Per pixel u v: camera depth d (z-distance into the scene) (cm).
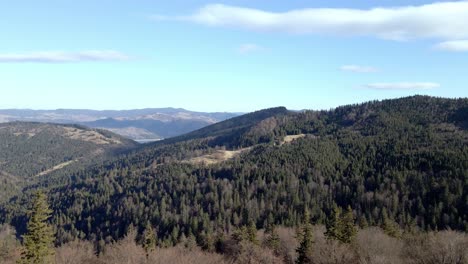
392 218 12781
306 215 8912
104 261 7175
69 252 8019
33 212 5191
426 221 12988
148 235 7456
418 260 5638
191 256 7231
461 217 12681
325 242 6625
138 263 6681
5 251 8138
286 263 7712
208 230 14488
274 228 8662
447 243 5456
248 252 7925
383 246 6212
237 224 15238
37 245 5144
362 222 9512
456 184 14338
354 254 6016
